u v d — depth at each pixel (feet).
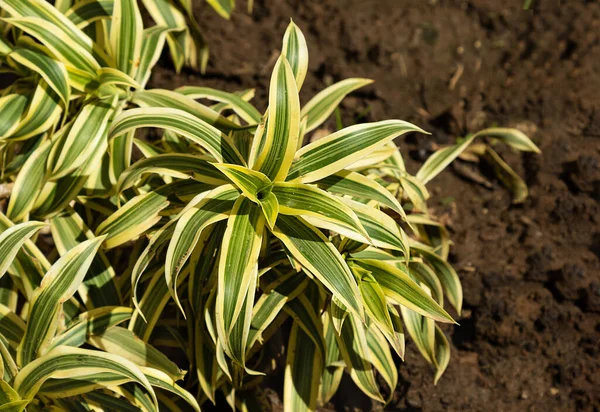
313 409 5.59
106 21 5.95
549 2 7.77
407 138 7.32
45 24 5.50
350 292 4.93
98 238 5.16
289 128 4.94
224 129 5.54
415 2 7.93
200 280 5.32
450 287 5.86
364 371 5.59
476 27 7.81
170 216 5.56
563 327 6.53
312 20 7.84
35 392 5.04
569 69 7.38
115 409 5.35
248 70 7.58
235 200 5.07
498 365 6.50
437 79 7.54
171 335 5.78
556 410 6.39
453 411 6.39
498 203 7.00
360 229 4.88
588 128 7.11
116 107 5.62
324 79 7.61
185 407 5.90
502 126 7.21
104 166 5.71
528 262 6.73
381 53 7.63
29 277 5.57
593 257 6.69
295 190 5.02
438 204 7.02
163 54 7.62
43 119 5.57
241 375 5.66
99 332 5.38
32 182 5.59
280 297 5.42
